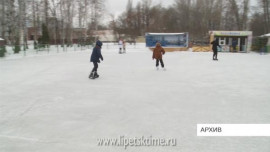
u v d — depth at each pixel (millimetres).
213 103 7477
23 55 28594
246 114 6359
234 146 4531
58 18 47875
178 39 38188
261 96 8328
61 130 5355
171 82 11078
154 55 15133
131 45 62812
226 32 35500
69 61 21328
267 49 32125
